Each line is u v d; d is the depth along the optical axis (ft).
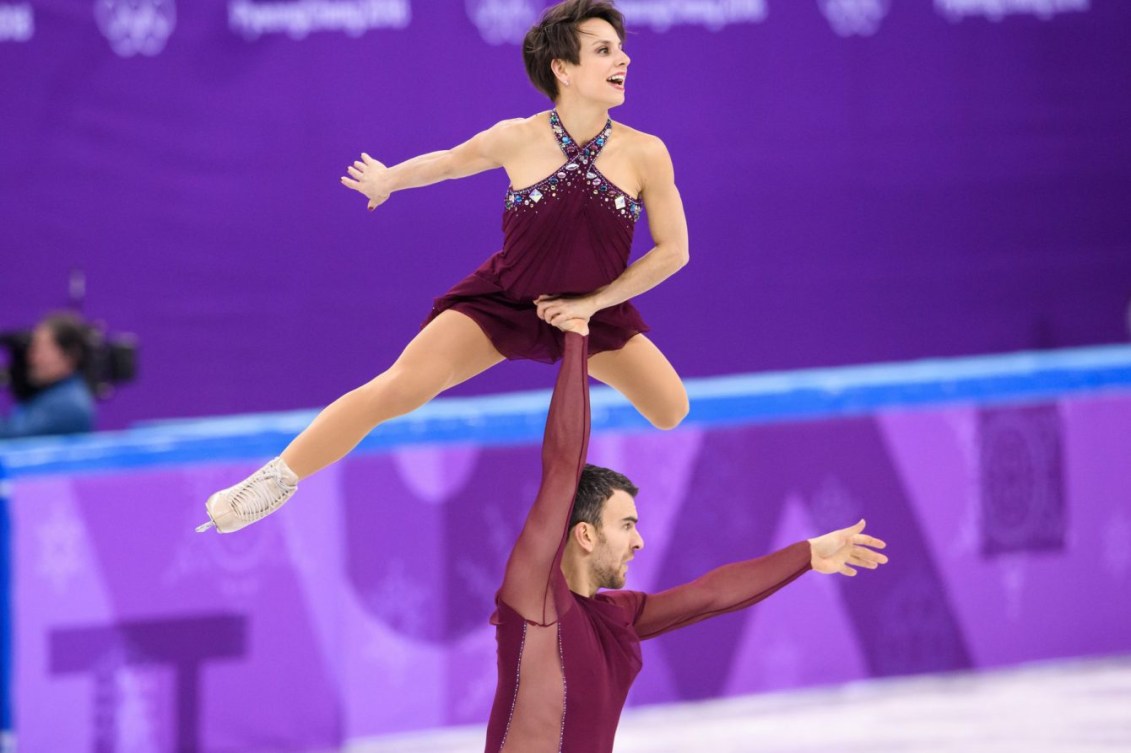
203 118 83.51
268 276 85.46
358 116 85.71
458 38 86.79
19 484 59.82
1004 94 97.09
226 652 62.03
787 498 69.05
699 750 62.64
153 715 61.16
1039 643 72.74
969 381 71.97
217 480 62.08
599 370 34.99
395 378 32.12
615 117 89.40
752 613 68.90
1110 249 100.32
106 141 82.12
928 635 71.10
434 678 64.80
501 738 33.65
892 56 94.79
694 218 91.61
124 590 60.80
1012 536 72.23
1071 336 99.86
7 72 80.02
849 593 69.97
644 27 89.40
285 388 86.43
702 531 67.72
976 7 96.12
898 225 95.76
